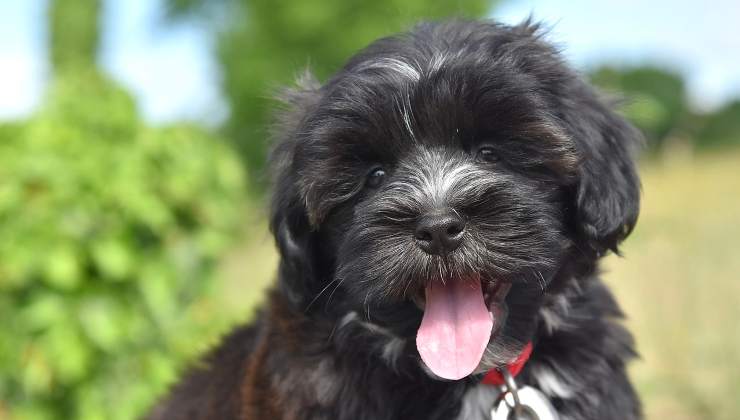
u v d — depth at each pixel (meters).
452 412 0.53
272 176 0.56
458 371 0.49
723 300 1.11
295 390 0.53
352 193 0.52
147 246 0.77
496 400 0.52
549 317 0.53
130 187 0.75
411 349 0.52
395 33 0.55
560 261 0.52
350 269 0.51
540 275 0.50
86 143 0.78
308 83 0.58
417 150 0.51
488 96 0.50
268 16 2.95
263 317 0.58
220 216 0.82
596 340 0.53
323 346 0.53
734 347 0.93
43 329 0.74
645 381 0.87
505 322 0.52
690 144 3.89
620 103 0.56
